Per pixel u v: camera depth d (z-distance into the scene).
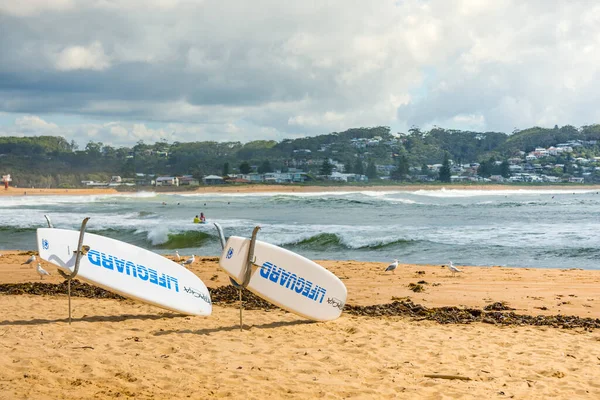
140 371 5.89
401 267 15.81
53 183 177.88
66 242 8.31
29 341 7.04
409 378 5.92
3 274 14.13
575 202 63.78
